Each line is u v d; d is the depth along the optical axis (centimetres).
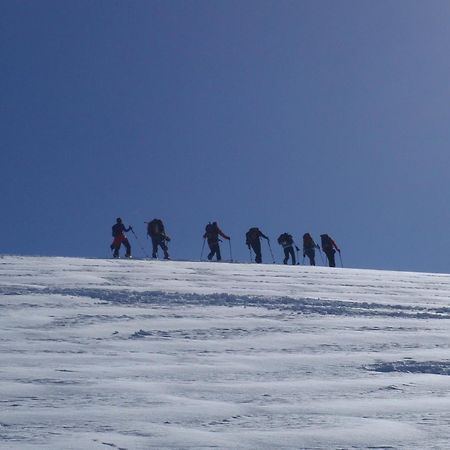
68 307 1579
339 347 1232
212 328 1383
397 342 1293
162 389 875
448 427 718
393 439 675
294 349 1202
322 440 666
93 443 631
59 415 738
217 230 3544
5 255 3005
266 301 1828
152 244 3450
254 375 991
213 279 2378
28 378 920
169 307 1634
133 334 1299
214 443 645
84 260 2808
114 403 796
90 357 1080
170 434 670
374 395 874
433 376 1002
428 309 1864
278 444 649
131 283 2150
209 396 849
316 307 1728
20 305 1572
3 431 677
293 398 849
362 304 1875
